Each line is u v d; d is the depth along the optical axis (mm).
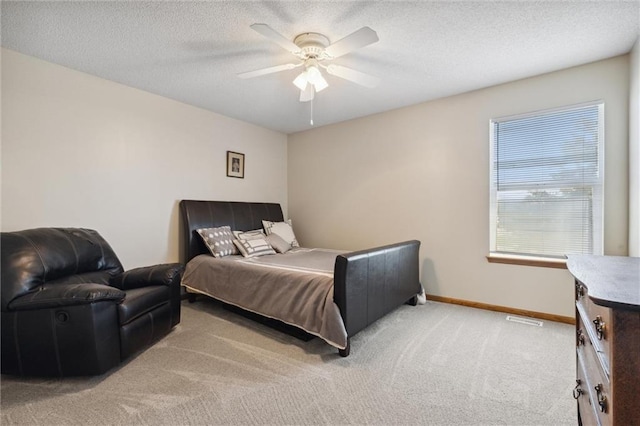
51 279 2100
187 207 3473
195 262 3377
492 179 3152
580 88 2631
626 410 734
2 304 1822
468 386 1803
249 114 3951
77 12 1876
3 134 2316
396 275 2883
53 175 2568
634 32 2102
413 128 3600
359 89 3123
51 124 2553
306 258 3305
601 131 2582
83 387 1789
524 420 1514
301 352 2254
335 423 1497
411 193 3633
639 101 2174
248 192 4328
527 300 2941
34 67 2457
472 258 3242
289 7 1838
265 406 1623
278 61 2543
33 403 1638
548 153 2848
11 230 2361
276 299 2600
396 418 1531
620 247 2488
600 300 757
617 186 2494
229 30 2086
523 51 2367
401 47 2297
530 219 2963
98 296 1852
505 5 1812
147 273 2502
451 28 2049
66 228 2457
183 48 2324
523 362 2072
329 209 4422
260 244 3594
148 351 2264
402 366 2035
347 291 2189
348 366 2041
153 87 3080
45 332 1817
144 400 1669
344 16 1924
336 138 4320
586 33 2115
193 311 3193
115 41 2221
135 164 3111
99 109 2840
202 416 1542
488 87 3094
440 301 3445
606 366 840
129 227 3072
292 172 4898
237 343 2412
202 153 3736
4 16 1908
